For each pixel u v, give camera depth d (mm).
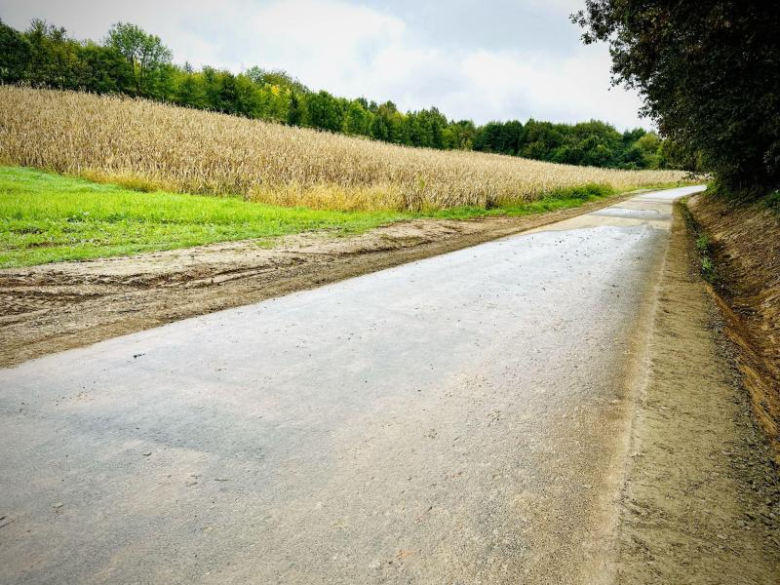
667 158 22078
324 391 3074
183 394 2959
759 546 1845
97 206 9297
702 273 7359
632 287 6164
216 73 52438
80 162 15008
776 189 12680
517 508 2025
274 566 1690
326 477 2203
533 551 1790
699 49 8242
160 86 52656
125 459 2281
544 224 13430
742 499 2115
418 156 25438
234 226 9219
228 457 2328
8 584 1560
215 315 4566
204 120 24172
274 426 2629
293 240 8430
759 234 9562
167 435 2500
